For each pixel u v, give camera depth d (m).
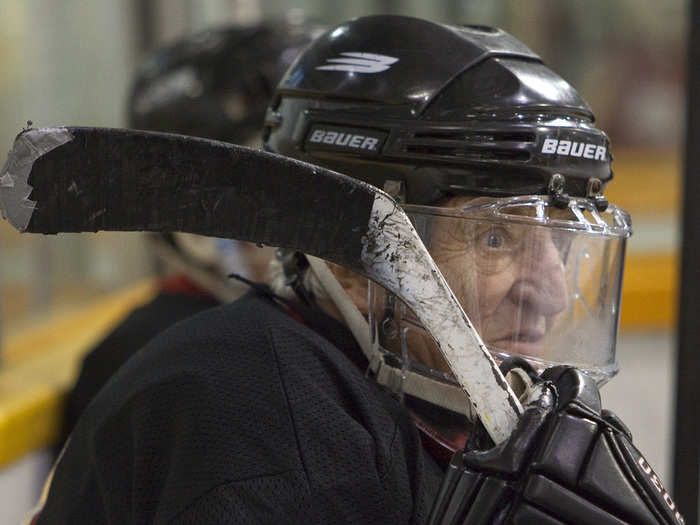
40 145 2.12
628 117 15.91
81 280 8.38
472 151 2.84
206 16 8.73
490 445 2.43
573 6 14.88
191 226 2.25
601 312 3.10
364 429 2.68
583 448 2.32
